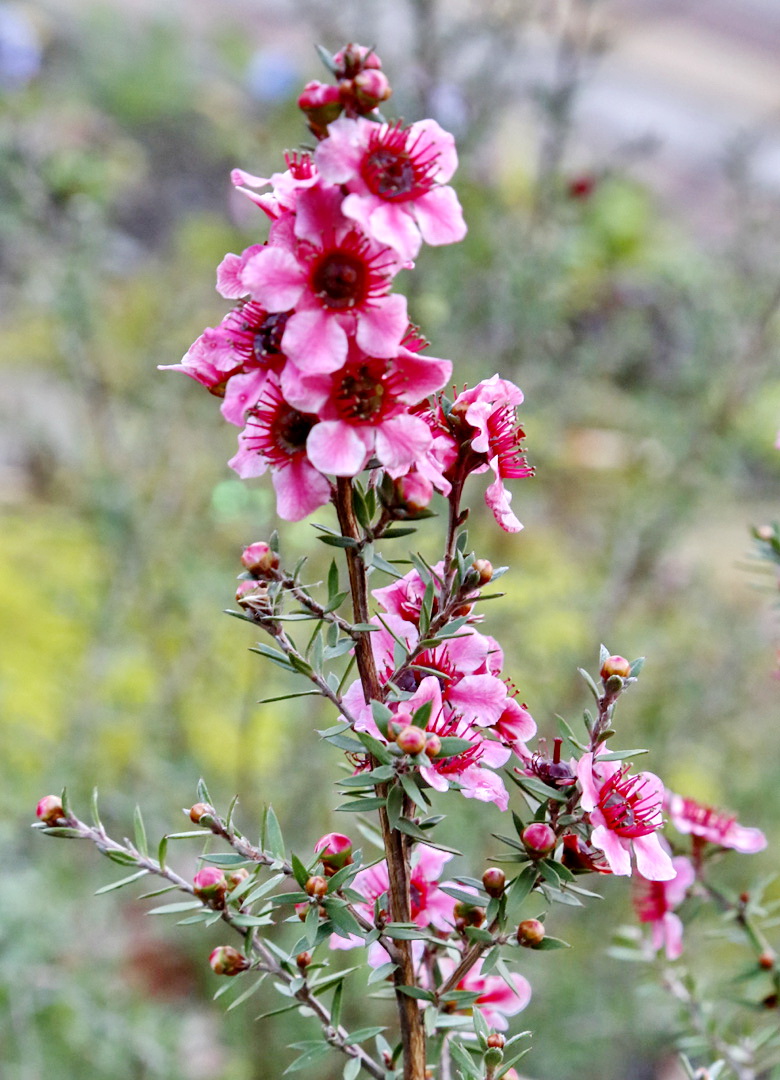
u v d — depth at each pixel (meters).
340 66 0.38
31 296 0.81
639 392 0.89
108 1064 0.69
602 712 0.39
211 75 1.67
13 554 1.00
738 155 0.84
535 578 0.87
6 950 0.65
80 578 0.96
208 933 0.77
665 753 0.77
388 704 0.39
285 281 0.37
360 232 0.37
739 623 0.83
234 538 0.82
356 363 0.38
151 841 0.76
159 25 1.69
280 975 0.40
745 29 2.00
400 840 0.39
